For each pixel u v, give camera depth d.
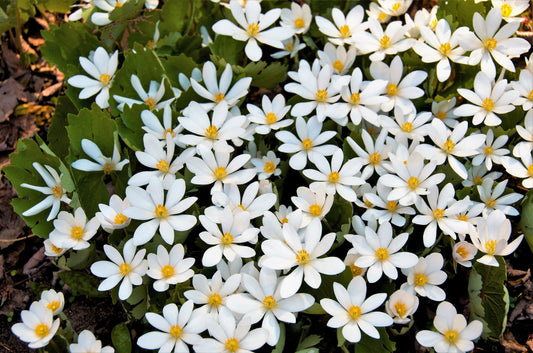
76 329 0.76
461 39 0.77
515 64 0.83
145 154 0.74
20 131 0.87
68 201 0.73
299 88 0.77
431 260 0.70
